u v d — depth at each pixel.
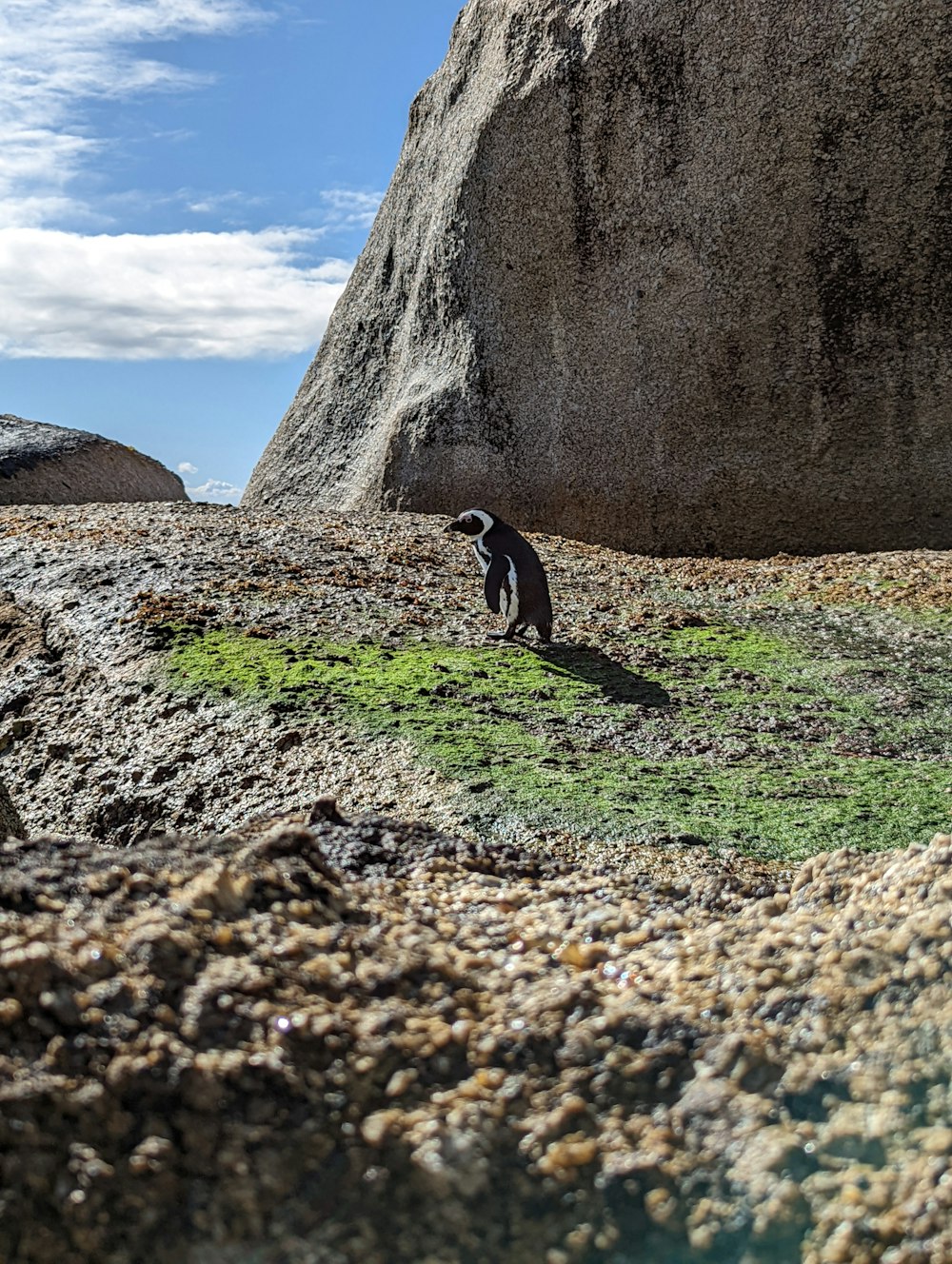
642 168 14.13
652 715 6.95
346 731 6.27
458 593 9.56
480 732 6.30
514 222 14.91
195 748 6.50
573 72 14.38
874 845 5.00
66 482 17.22
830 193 13.51
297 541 10.86
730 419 14.00
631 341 14.35
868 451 13.59
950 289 13.30
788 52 13.41
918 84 13.08
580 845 4.86
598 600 9.93
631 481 14.35
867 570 11.19
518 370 14.98
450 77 16.73
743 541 13.97
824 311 13.65
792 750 6.48
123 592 8.90
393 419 15.80
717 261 13.92
